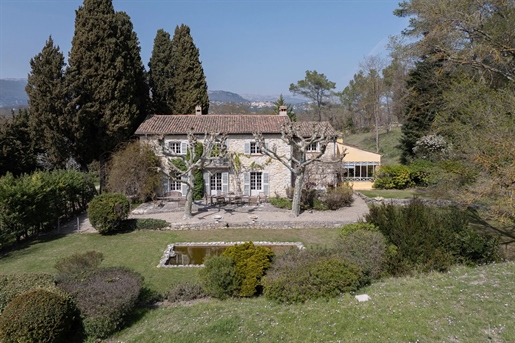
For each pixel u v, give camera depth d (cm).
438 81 2772
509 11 1842
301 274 996
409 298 902
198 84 3906
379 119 5978
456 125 1641
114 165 2692
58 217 2130
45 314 757
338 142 3422
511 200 1249
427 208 1343
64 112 2766
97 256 1200
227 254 1142
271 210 2498
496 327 738
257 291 1095
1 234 1650
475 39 1984
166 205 2670
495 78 2098
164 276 1377
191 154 2302
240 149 2889
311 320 827
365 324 784
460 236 1216
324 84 6419
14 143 2816
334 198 2527
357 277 990
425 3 2094
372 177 3362
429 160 3284
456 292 927
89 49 2917
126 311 896
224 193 2847
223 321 847
